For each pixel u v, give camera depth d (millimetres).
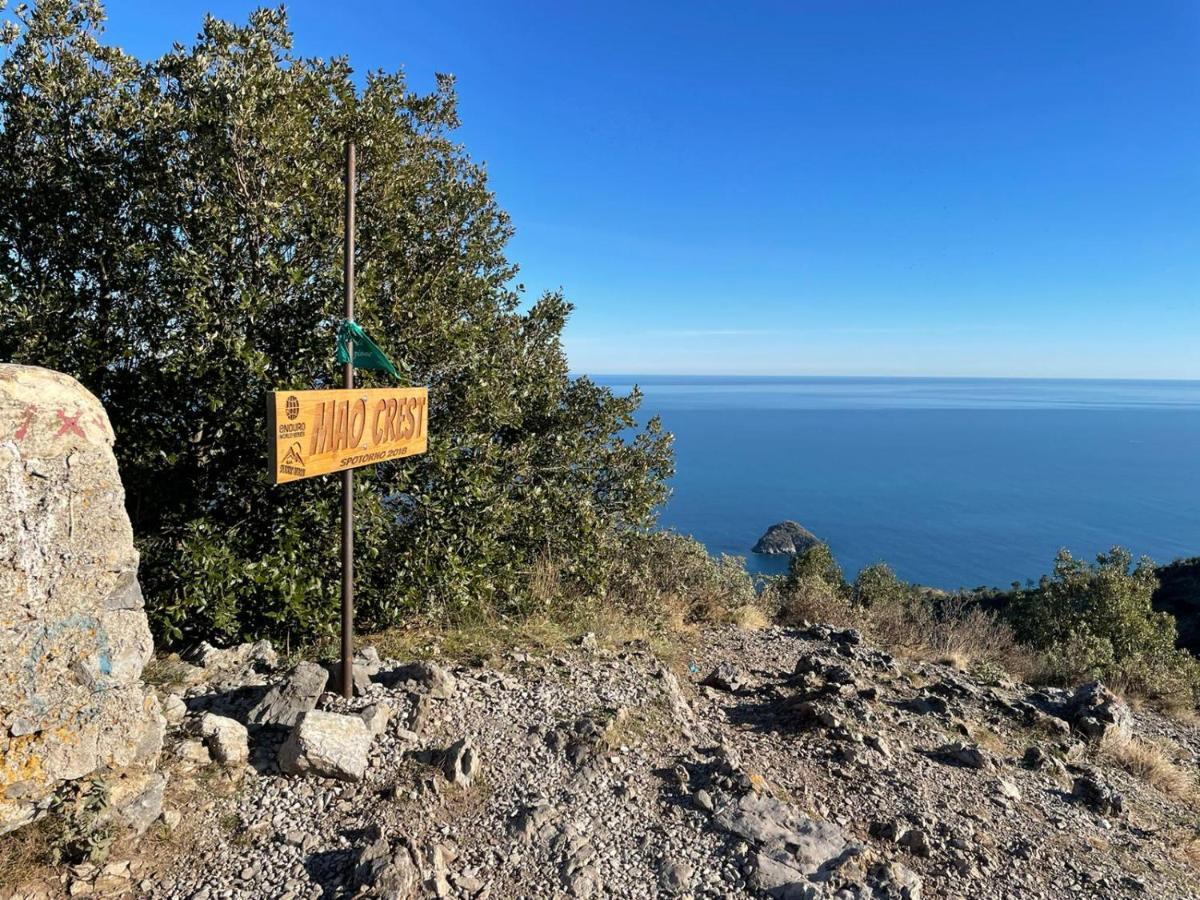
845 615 10844
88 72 5707
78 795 2766
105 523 2875
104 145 5633
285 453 3436
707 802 3807
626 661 6004
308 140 5844
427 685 4480
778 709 5699
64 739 2760
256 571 5262
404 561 6211
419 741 3943
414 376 6523
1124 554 17094
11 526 2559
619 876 3203
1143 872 4094
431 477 6562
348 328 3988
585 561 8414
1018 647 10844
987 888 3607
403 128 7398
